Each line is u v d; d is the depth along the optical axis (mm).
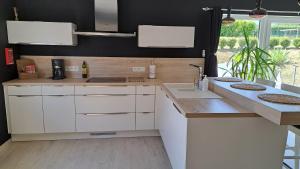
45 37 3055
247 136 1737
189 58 3725
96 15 3182
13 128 2992
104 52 3607
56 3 3371
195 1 3639
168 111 2463
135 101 3168
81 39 3518
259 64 3596
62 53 3510
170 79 3725
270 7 3846
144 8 3561
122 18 3537
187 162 1723
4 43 2947
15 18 3186
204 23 3713
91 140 3168
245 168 1790
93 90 3059
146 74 3662
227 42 3996
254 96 1876
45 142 3074
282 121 1434
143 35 3250
